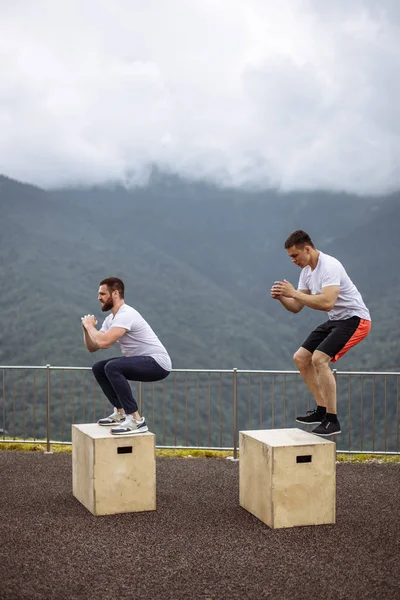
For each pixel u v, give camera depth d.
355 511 6.38
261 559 5.03
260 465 6.02
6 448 9.55
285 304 6.69
